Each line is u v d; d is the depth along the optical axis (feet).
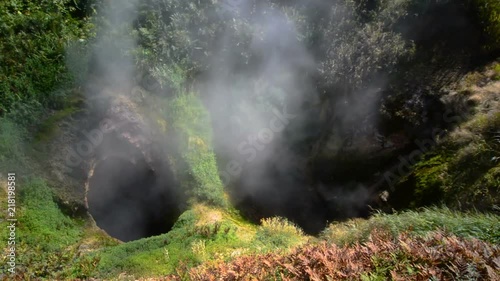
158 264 25.88
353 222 25.77
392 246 14.26
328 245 18.04
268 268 15.43
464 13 31.22
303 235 30.53
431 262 12.59
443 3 31.63
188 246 27.22
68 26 34.78
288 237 28.58
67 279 24.25
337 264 13.64
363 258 14.11
